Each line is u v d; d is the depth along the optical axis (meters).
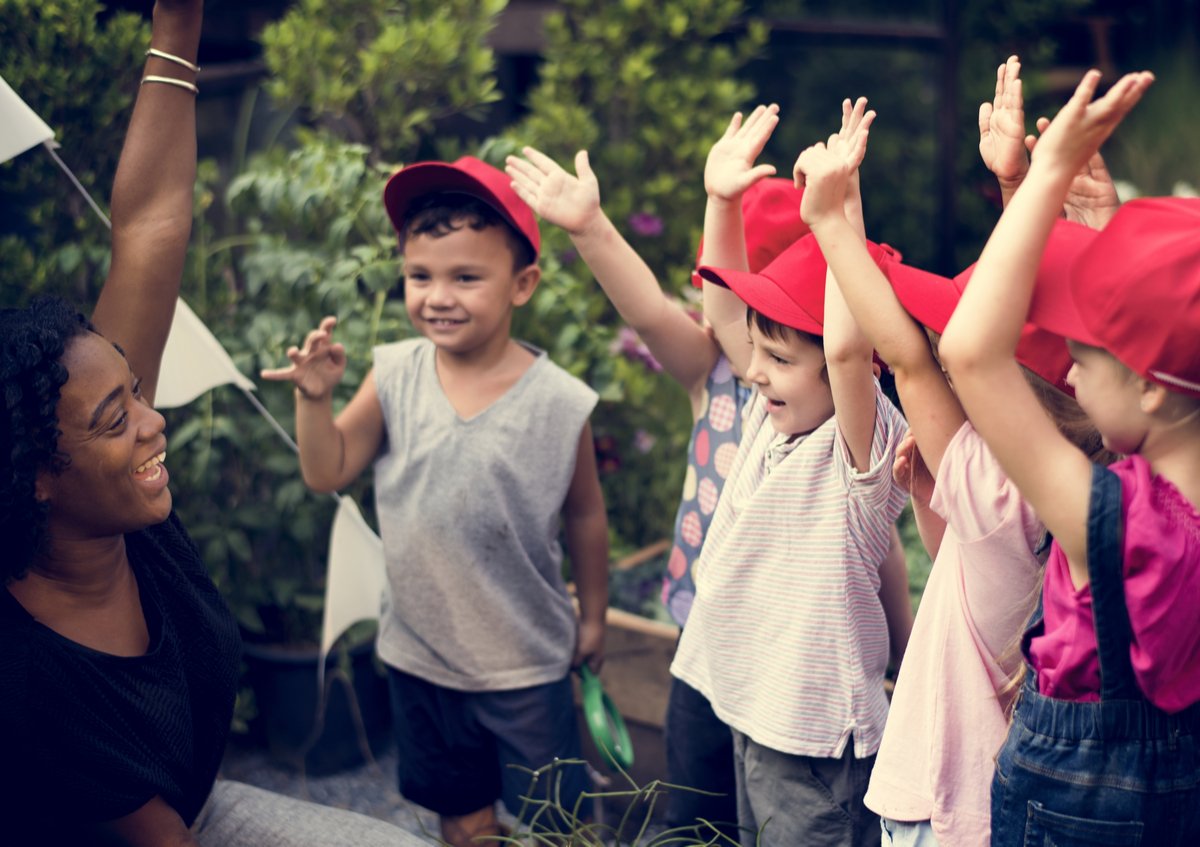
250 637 3.23
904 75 6.04
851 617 1.80
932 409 1.40
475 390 2.38
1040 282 1.28
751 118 2.10
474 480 2.31
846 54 6.03
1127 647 1.20
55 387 1.34
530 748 2.34
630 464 3.53
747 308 1.89
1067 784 1.26
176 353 2.43
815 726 1.82
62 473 1.38
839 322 1.59
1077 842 1.26
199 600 1.62
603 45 4.01
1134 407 1.19
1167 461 1.21
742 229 2.07
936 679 1.49
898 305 1.40
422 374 2.42
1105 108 1.14
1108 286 1.16
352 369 3.04
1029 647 1.33
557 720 2.38
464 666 2.35
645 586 3.16
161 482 1.48
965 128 5.28
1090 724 1.25
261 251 3.21
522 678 2.35
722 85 4.06
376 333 3.07
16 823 1.43
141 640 1.54
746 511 1.87
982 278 1.21
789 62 6.06
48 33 2.95
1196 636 1.20
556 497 2.36
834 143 1.64
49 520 1.41
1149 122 6.13
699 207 4.04
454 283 2.29
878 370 1.82
